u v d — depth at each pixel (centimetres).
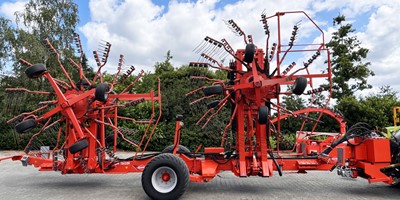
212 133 1389
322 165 682
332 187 739
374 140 652
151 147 1524
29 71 651
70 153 673
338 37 1889
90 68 1675
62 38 2041
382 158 649
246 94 654
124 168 691
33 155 764
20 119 837
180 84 1617
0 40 1898
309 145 779
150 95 726
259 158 662
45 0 2120
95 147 697
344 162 659
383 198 635
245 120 709
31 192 680
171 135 1496
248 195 654
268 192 683
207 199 618
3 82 1775
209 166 662
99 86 635
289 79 633
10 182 793
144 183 593
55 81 694
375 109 1559
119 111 1497
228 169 673
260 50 680
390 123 1542
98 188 720
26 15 2034
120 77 798
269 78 660
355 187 739
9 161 1198
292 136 1302
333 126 1499
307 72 682
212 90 641
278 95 672
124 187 732
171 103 1532
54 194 661
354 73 1817
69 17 2123
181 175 587
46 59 1831
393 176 667
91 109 684
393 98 1741
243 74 666
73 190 700
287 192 684
